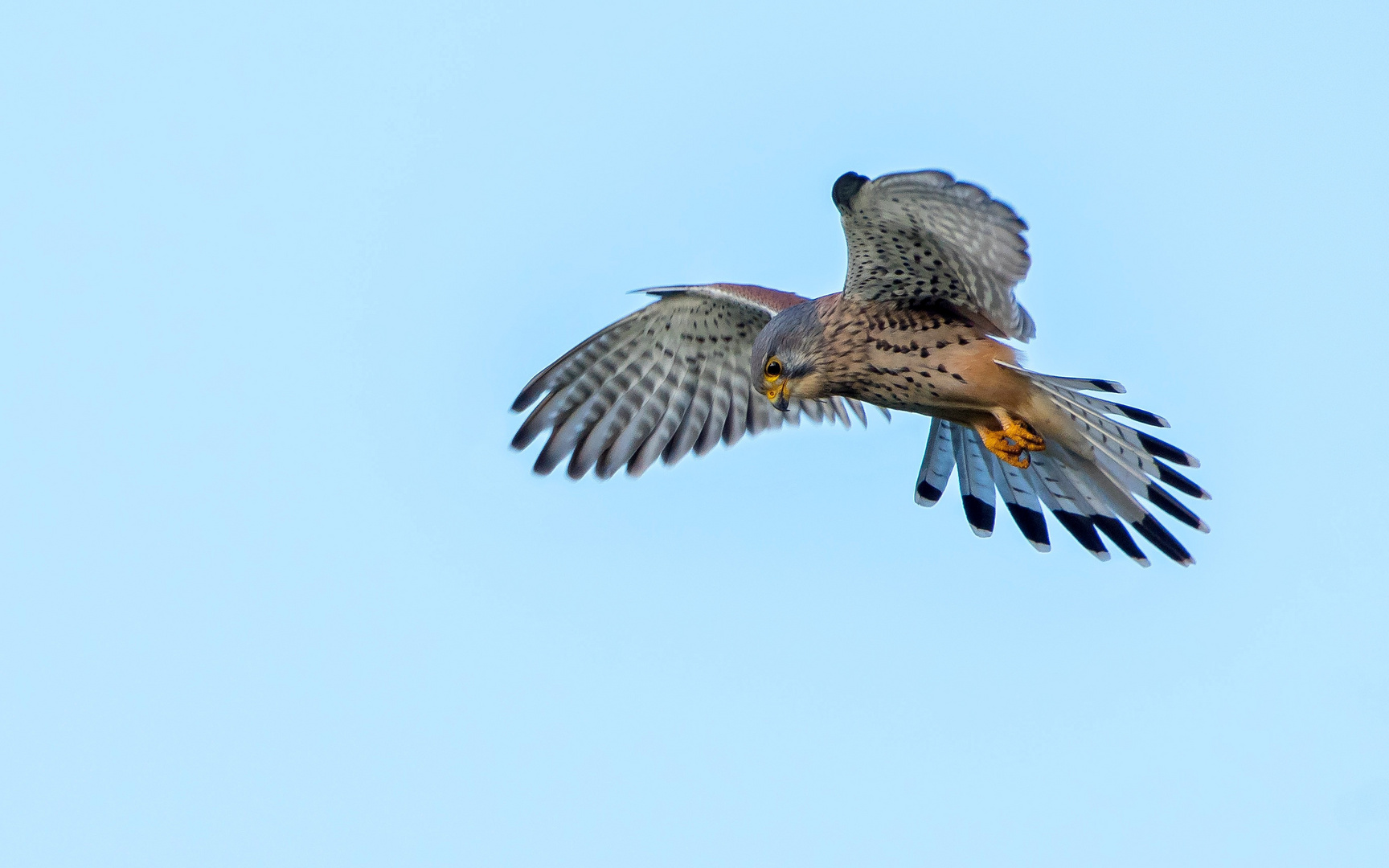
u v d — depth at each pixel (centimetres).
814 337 1260
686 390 1457
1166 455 1192
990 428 1259
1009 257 1082
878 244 1148
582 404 1454
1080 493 1290
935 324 1220
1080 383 1159
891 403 1280
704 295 1384
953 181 1033
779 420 1456
